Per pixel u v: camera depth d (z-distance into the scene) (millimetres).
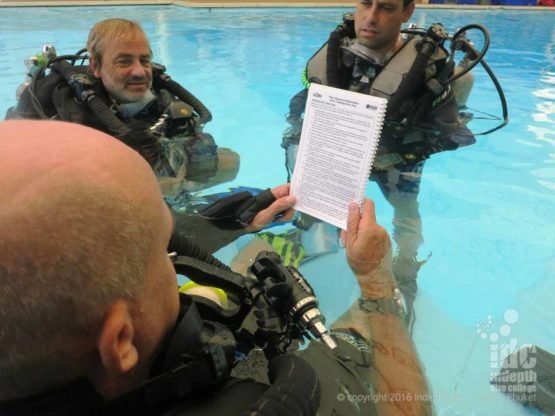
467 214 1865
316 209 1265
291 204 1315
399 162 2037
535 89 3445
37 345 421
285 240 1545
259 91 3400
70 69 2109
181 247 869
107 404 500
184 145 2066
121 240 433
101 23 2029
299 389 525
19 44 4578
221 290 786
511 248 1666
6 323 403
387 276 1172
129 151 484
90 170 425
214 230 1510
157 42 4992
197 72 3852
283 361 605
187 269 772
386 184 1947
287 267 859
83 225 408
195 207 1768
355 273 1175
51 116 2111
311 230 1615
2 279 389
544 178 2121
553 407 1002
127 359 454
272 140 2604
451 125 2232
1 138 431
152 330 496
